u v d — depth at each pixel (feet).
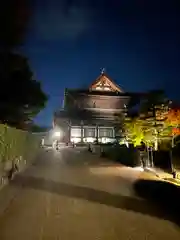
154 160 70.54
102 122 166.91
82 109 173.99
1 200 31.83
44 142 171.32
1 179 39.24
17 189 38.42
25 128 69.21
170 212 28.55
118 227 23.71
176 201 33.35
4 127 42.34
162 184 44.83
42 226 23.62
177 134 63.52
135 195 36.32
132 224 24.54
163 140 70.69
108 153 101.45
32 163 73.87
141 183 45.68
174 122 62.18
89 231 22.58
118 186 42.47
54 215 26.84
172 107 64.54
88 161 83.71
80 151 120.26
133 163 72.28
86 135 166.81
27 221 24.88
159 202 32.71
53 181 45.73
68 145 151.43
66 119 165.07
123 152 83.56
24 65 51.60
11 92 51.62
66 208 29.40
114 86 183.21
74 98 176.65
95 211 28.50
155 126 64.54
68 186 41.63
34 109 59.16
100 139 164.45
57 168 63.98
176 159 60.23
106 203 31.83
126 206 30.71
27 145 70.69
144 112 67.67
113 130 167.84
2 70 48.42
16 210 28.32
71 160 84.64
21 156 60.23
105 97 176.04
